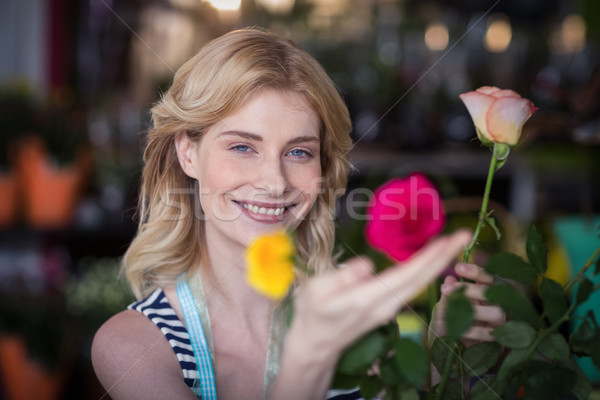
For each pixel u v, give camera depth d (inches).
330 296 17.1
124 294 80.2
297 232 36.9
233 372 33.4
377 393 19.7
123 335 33.4
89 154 93.9
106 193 94.4
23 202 88.0
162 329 33.6
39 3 103.1
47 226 88.0
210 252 34.4
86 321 78.2
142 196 38.7
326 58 111.2
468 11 122.8
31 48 103.7
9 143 84.0
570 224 58.3
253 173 30.9
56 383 77.4
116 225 90.8
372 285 17.0
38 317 75.5
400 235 18.4
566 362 21.3
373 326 17.6
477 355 22.4
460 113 110.0
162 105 34.5
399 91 108.4
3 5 102.3
